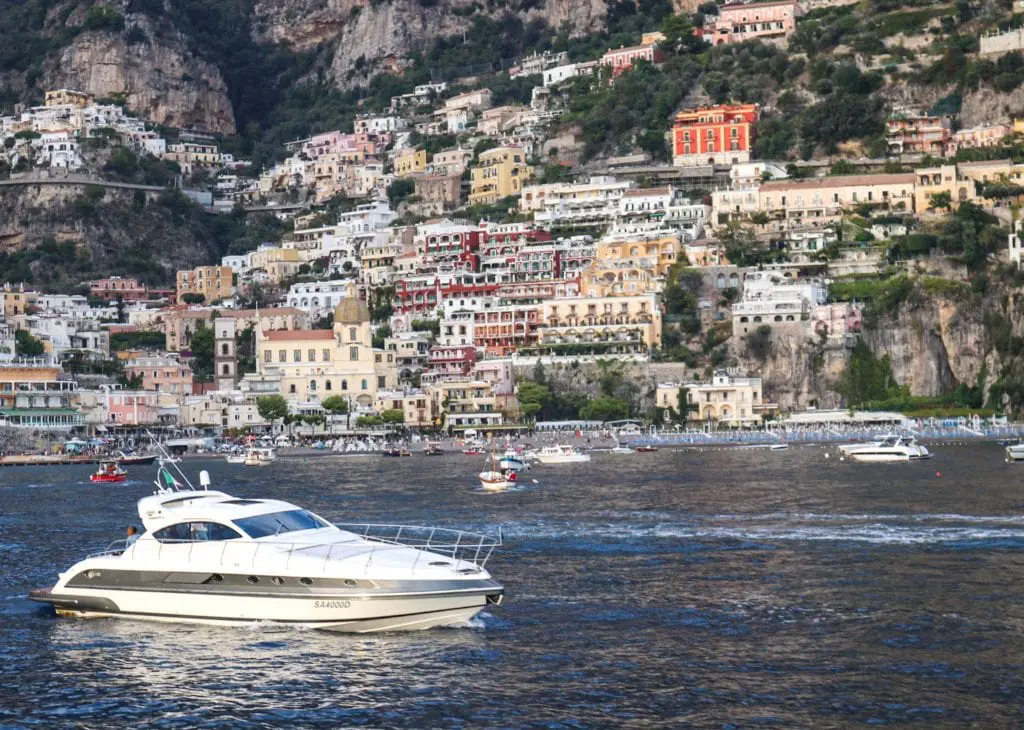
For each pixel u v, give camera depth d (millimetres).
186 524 139750
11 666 125125
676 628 136750
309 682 118875
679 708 111250
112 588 139875
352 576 132750
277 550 136500
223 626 136500
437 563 136750
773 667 122125
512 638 133000
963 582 156625
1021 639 129375
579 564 175750
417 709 111938
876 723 106938
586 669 122250
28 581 169625
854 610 142750
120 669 123500
